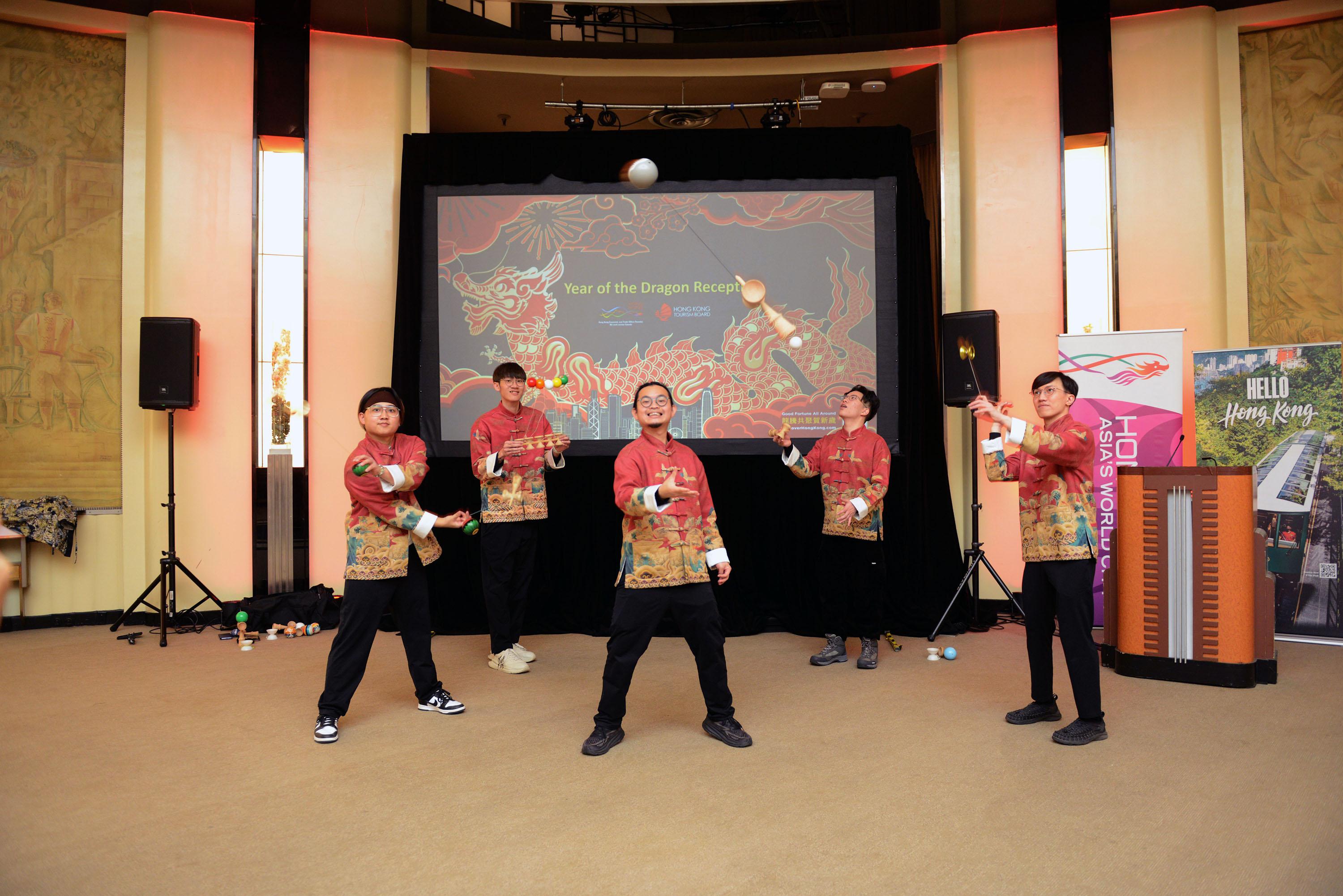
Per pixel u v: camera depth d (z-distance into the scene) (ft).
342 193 19.61
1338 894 6.73
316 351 19.31
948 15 19.33
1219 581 13.12
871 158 18.45
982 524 19.75
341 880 7.04
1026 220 19.69
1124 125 19.29
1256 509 15.60
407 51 20.34
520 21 21.54
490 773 9.52
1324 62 18.67
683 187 18.54
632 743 10.55
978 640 16.90
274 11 18.88
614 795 8.86
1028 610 11.26
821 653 14.97
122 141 18.97
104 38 18.93
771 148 18.57
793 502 18.04
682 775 9.45
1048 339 19.47
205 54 18.98
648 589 10.22
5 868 7.25
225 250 18.93
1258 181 19.07
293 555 18.78
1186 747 10.27
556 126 24.63
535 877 7.06
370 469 10.59
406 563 11.25
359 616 10.91
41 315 18.35
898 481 17.92
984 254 19.88
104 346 18.74
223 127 19.03
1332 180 18.57
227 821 8.25
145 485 18.66
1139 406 17.21
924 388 18.47
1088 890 6.80
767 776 9.38
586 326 18.47
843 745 10.43
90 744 10.54
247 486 18.90
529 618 17.80
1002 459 11.33
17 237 18.28
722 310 18.38
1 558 6.25
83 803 8.68
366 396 11.18
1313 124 18.74
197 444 18.63
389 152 19.94
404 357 18.37
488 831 7.98
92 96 18.84
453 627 17.80
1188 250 18.81
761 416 18.25
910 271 18.26
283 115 19.24
